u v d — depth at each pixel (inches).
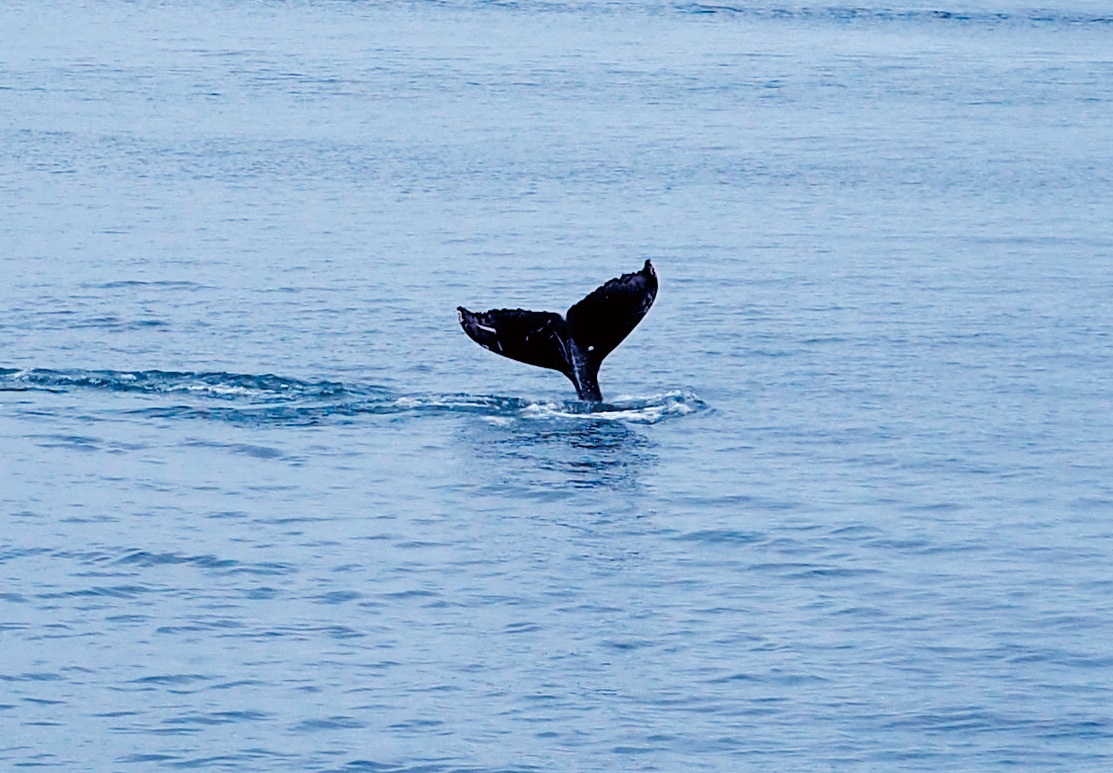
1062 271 4771.2
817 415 3221.0
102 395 3255.4
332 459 2886.3
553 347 3203.7
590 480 2785.4
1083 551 2458.2
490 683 1975.9
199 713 1881.2
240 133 7347.4
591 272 4729.3
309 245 5019.7
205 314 4018.2
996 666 2030.0
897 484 2790.4
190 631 2121.1
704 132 7815.0
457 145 7214.6
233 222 5369.1
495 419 3147.1
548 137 7524.6
